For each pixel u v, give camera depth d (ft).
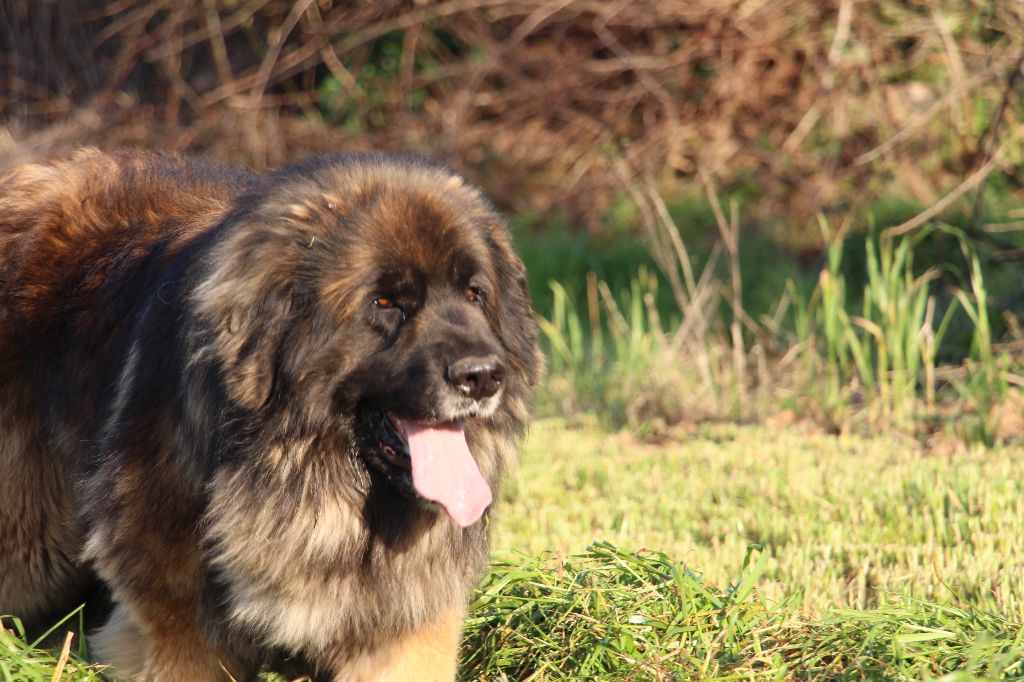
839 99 56.24
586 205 58.54
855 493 29.63
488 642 20.86
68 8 67.00
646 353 41.88
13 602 21.62
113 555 18.69
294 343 17.76
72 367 20.71
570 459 34.68
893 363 39.32
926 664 18.39
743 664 19.26
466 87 61.26
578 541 26.73
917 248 48.08
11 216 21.75
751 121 58.23
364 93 66.08
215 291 17.67
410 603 19.10
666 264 50.03
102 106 62.90
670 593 21.31
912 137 54.24
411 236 18.11
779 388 41.29
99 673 19.39
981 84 50.85
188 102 65.41
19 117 66.85
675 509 29.58
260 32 66.85
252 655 19.56
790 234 53.98
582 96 60.18
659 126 59.52
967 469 30.12
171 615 18.70
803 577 24.04
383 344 18.20
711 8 57.36
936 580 23.50
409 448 18.16
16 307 21.03
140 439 18.66
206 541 18.30
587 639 19.93
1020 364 39.14
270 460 17.92
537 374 20.56
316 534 18.29
